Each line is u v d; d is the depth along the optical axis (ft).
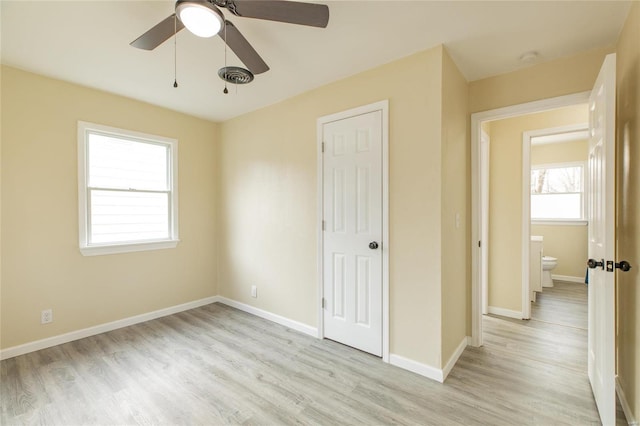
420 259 7.21
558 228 16.98
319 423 5.59
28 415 5.79
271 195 10.80
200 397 6.36
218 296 13.17
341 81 8.69
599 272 5.86
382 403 6.13
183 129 11.87
